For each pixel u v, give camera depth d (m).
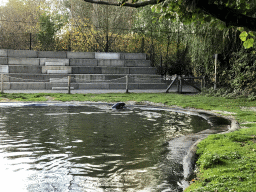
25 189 4.05
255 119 9.45
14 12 28.30
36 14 26.81
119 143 6.57
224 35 16.56
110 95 16.00
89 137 7.06
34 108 11.77
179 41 23.56
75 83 19.88
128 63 22.81
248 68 16.23
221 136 6.80
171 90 20.14
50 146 6.20
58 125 8.44
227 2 4.49
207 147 5.92
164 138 7.14
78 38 23.45
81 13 28.91
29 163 5.11
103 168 4.93
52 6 29.86
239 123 9.00
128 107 12.56
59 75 20.28
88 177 4.52
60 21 24.25
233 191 3.66
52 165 5.03
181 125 8.84
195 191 3.76
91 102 13.66
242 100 14.30
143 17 24.61
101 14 27.09
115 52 23.42
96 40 23.50
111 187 4.16
